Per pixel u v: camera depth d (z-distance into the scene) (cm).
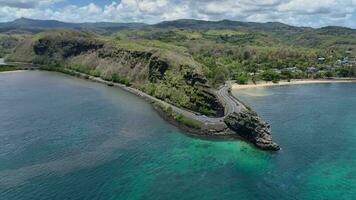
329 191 9312
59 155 11225
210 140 12925
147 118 15650
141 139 12850
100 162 10738
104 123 14738
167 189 9188
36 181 9475
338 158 11481
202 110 16688
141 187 9244
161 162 10856
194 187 9325
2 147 11850
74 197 8694
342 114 17200
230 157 11381
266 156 11525
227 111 15212
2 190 8975
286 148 12319
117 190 9075
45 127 14075
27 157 11050
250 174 10181
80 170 10162
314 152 11975
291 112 17462
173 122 14950
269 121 15688
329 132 14212
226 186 9425
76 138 12825
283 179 9931
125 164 10638
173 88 19200
